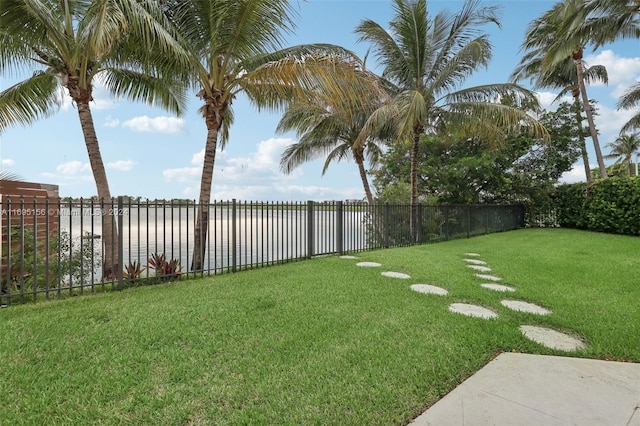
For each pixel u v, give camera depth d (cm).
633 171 3444
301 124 1157
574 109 1585
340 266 654
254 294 445
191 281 541
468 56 947
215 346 283
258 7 573
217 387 222
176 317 353
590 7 1187
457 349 280
